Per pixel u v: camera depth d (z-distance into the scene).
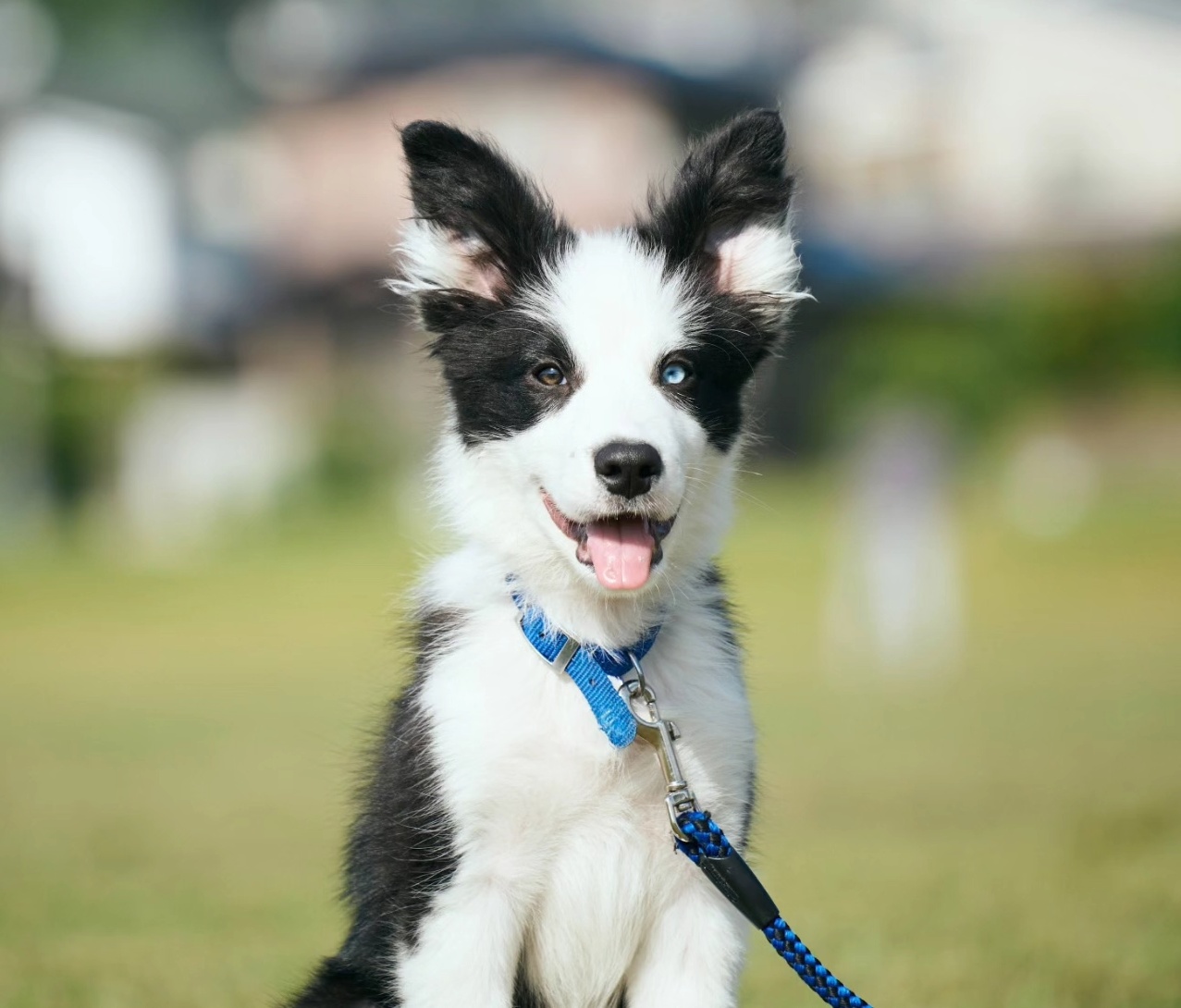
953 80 40.03
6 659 17.64
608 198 34.47
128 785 10.27
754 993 5.35
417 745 4.16
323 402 33.94
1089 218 38.72
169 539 27.92
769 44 40.03
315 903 7.00
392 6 47.59
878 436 17.86
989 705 13.09
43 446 29.64
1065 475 28.02
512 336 4.39
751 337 4.62
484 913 4.09
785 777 9.93
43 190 37.19
